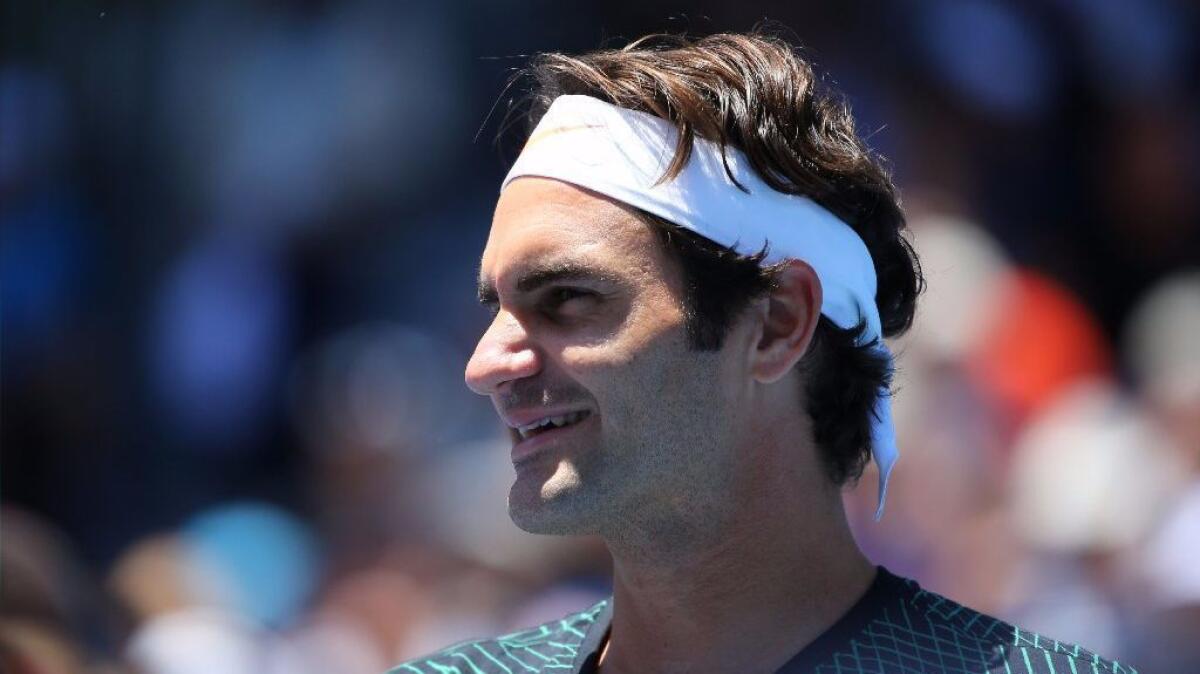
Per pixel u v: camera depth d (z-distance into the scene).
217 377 27.72
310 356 27.45
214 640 19.52
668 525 7.76
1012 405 21.75
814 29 26.70
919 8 26.64
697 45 8.26
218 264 28.44
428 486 23.02
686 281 7.69
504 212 7.95
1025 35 26.73
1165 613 17.42
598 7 28.00
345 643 21.12
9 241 28.69
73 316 28.44
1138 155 26.05
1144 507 18.53
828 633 7.76
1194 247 25.70
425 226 28.44
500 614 20.08
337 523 23.33
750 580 7.84
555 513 7.70
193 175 29.39
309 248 28.61
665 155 7.75
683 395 7.68
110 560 26.64
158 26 29.97
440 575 21.28
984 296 22.38
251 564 23.77
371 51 29.28
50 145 29.36
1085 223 26.06
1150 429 19.17
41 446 27.28
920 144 25.67
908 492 19.47
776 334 7.87
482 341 7.86
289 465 27.30
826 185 7.97
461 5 29.05
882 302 8.53
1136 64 26.70
